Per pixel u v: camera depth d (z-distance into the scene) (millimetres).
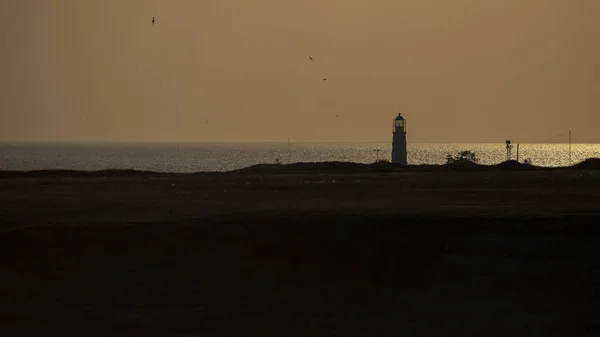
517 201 147750
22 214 139875
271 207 142000
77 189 176125
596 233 124312
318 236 127375
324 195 163000
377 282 118375
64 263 122625
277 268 121188
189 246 125500
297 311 113000
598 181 190500
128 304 114188
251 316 111625
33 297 115500
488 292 114875
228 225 130375
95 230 129250
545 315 110125
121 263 122438
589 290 114000
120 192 169875
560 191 166500
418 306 113312
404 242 125062
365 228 128625
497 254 121188
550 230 125375
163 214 137875
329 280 118938
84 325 108938
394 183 189500
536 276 116812
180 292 116500
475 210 134875
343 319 111188
